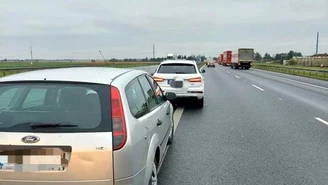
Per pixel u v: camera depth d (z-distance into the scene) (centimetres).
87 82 323
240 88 1970
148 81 478
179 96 1097
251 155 575
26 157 287
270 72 4631
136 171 309
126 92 335
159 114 447
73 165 284
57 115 303
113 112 304
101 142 288
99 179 287
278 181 455
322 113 1034
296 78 3078
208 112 1051
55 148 287
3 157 288
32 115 304
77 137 289
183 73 1114
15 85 326
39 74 350
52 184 287
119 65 3991
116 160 288
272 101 1340
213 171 494
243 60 6225
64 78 331
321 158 558
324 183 448
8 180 288
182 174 480
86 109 306
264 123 866
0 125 297
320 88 1966
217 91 1781
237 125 839
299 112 1053
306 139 690
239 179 462
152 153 362
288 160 548
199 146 633
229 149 613
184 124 850
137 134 316
